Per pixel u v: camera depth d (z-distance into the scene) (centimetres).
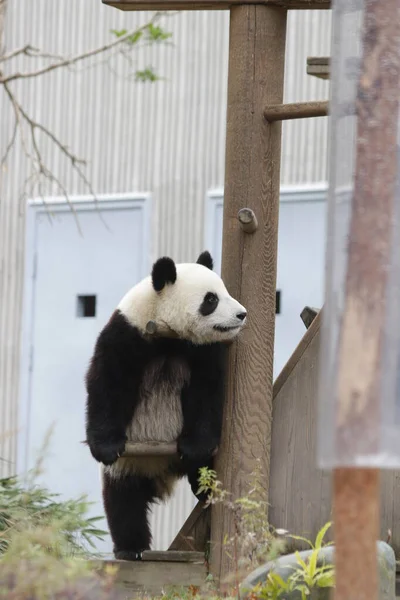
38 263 1880
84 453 1820
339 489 470
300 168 1680
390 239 480
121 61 1834
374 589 464
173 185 1795
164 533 1708
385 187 482
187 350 955
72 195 1862
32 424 1864
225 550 855
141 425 977
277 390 930
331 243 489
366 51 493
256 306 924
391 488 883
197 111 1784
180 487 1703
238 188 926
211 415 923
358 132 489
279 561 703
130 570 900
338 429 465
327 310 483
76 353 1848
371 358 469
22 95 1898
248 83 925
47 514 862
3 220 1908
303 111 903
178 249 1783
